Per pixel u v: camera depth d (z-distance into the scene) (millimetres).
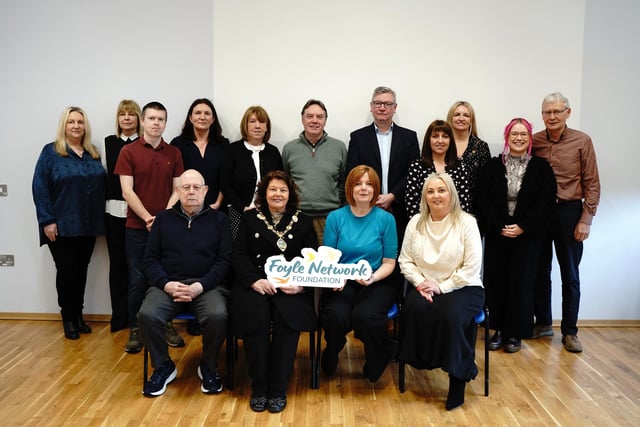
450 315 2646
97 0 3773
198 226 2971
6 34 3801
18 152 3893
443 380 3016
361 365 3209
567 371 3133
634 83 3811
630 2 3744
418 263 2912
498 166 3332
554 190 3287
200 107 3562
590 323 3953
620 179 3883
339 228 3012
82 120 3621
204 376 2842
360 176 2924
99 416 2572
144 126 3375
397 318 3281
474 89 3824
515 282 3346
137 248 3447
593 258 3941
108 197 3725
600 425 2525
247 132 3594
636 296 3945
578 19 3764
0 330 3783
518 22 3773
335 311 2805
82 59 3820
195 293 2816
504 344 3463
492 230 3322
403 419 2574
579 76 3807
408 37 3791
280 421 2545
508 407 2695
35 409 2633
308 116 3451
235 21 3783
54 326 3887
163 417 2574
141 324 2762
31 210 3936
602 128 3852
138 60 3816
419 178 3348
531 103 3832
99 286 3959
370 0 3766
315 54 3805
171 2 3775
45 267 3984
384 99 3494
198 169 3604
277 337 2729
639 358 3338
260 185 2963
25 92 3850
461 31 3785
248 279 2826
